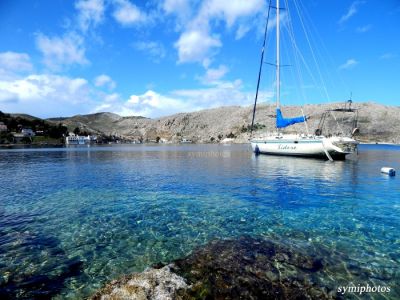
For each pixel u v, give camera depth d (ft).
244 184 64.95
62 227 35.81
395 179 70.28
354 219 38.11
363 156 160.97
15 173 90.84
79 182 70.49
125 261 26.22
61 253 27.99
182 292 18.65
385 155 172.45
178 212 42.27
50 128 647.97
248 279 21.76
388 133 587.27
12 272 24.12
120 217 39.91
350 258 26.04
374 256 26.55
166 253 27.78
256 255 26.40
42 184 67.92
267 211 42.34
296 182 66.69
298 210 42.78
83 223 37.29
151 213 41.86
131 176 81.00
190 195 53.98
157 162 131.85
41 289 21.59
